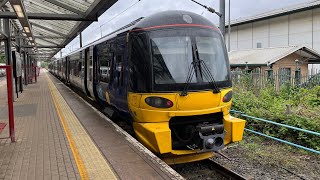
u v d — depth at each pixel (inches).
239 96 496.1
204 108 268.7
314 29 1279.5
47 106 522.6
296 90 589.6
